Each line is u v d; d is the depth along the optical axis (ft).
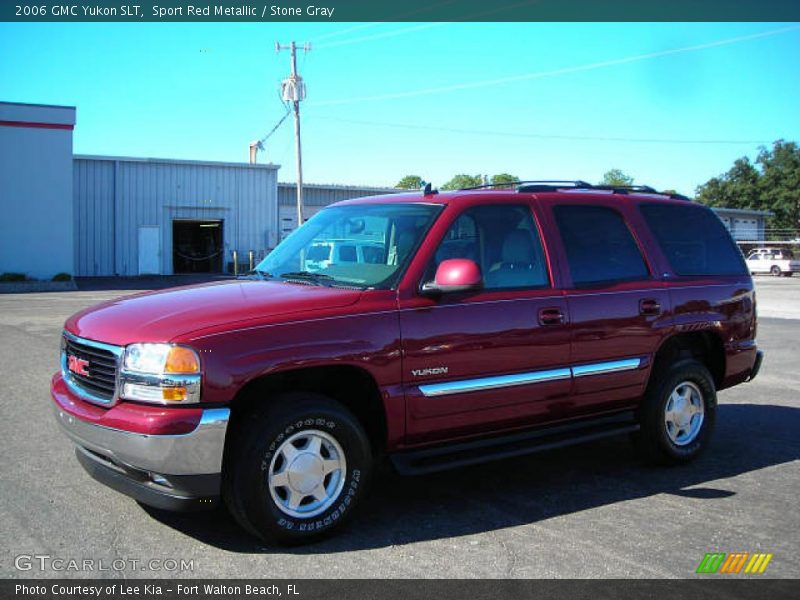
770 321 58.18
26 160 95.09
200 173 119.96
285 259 16.98
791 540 14.01
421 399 14.15
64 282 92.17
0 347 35.01
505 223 16.25
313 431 13.20
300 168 109.09
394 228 15.66
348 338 13.35
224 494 12.93
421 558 12.80
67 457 17.94
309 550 13.05
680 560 12.99
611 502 16.01
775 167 229.66
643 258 18.30
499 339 15.14
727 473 18.34
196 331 12.39
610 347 16.99
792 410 25.91
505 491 16.66
